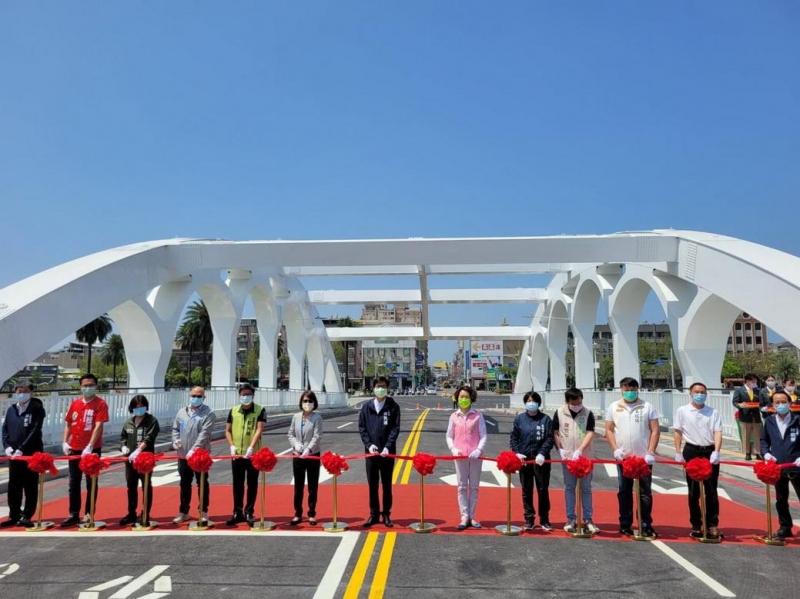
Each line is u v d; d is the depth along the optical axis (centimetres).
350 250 2142
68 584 594
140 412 852
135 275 1947
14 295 1536
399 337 5097
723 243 1820
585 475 757
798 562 671
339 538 755
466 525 809
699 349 2045
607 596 564
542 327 4444
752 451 1362
